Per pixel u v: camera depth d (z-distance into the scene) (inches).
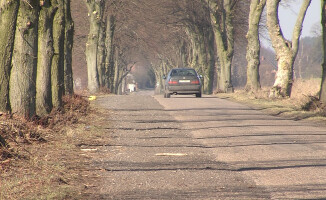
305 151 1584.6
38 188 1035.3
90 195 1007.6
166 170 1282.0
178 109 3075.8
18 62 1765.5
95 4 5329.7
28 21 1749.5
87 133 1904.5
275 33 3934.5
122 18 7268.7
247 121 2490.2
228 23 6269.7
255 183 1127.6
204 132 2084.2
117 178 1176.8
